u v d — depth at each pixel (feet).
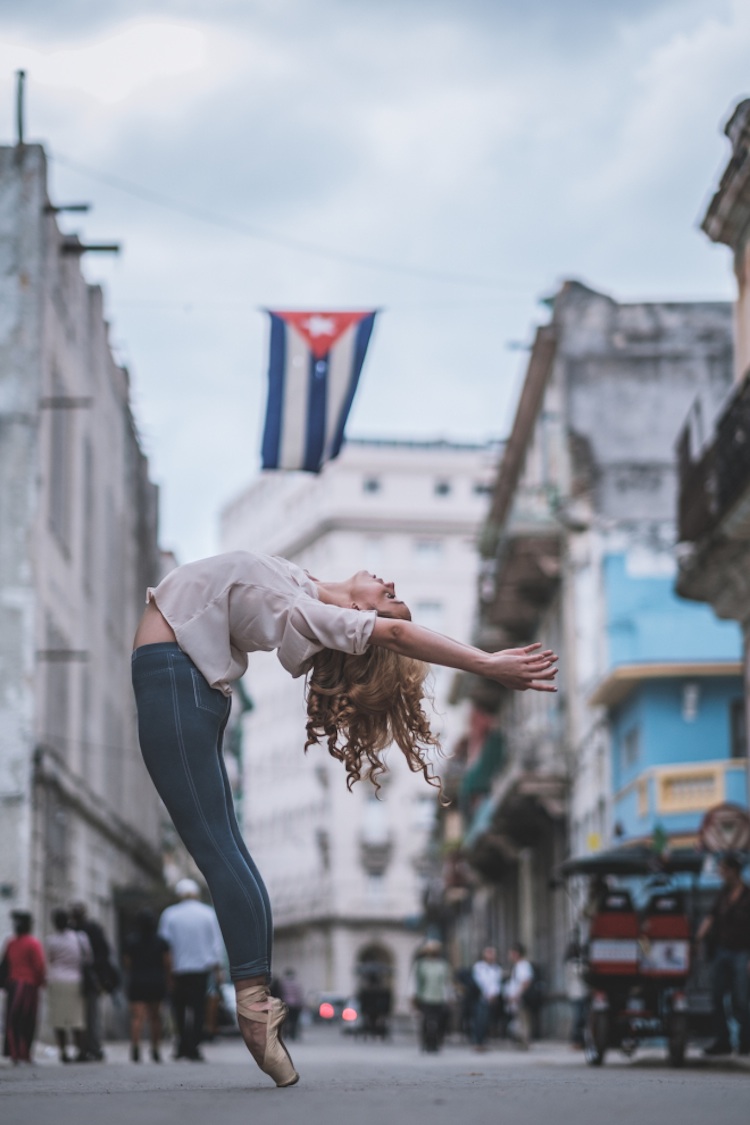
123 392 157.07
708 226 82.28
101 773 136.87
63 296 116.78
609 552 126.93
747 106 74.28
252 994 19.10
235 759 267.59
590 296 142.51
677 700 115.24
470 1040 135.54
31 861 100.68
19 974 56.18
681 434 84.84
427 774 19.44
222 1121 13.69
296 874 383.65
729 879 56.59
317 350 78.59
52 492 111.55
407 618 19.47
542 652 18.54
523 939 168.25
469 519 385.50
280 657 19.16
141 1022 61.82
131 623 164.04
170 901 143.23
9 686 100.32
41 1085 21.53
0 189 105.70
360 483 385.09
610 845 122.83
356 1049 116.37
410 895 358.64
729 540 76.18
